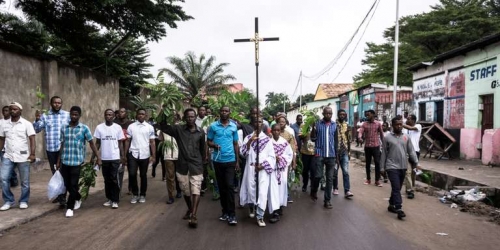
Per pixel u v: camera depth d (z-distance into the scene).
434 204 8.05
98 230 5.98
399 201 6.87
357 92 31.17
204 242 5.43
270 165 6.35
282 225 6.34
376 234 5.84
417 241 5.54
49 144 7.50
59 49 19.48
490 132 13.69
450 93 17.36
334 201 8.27
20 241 5.42
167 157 7.95
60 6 13.98
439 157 15.77
